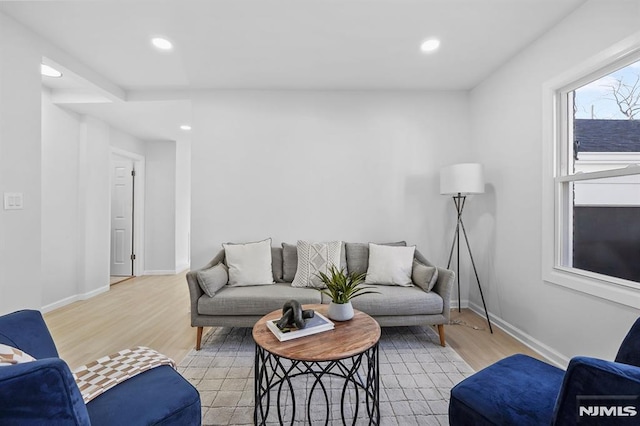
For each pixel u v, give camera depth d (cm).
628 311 168
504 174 273
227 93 326
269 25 218
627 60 174
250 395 177
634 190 173
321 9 201
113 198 494
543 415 99
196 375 199
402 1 193
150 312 320
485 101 303
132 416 99
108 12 203
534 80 237
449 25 218
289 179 328
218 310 235
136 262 494
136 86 318
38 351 115
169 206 508
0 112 199
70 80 299
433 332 269
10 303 204
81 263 365
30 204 217
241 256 279
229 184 326
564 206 218
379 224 331
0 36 199
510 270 264
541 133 229
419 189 332
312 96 329
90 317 305
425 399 173
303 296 243
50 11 200
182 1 192
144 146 502
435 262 332
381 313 237
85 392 108
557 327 214
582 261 205
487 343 246
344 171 330
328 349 138
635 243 172
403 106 332
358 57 263
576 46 199
